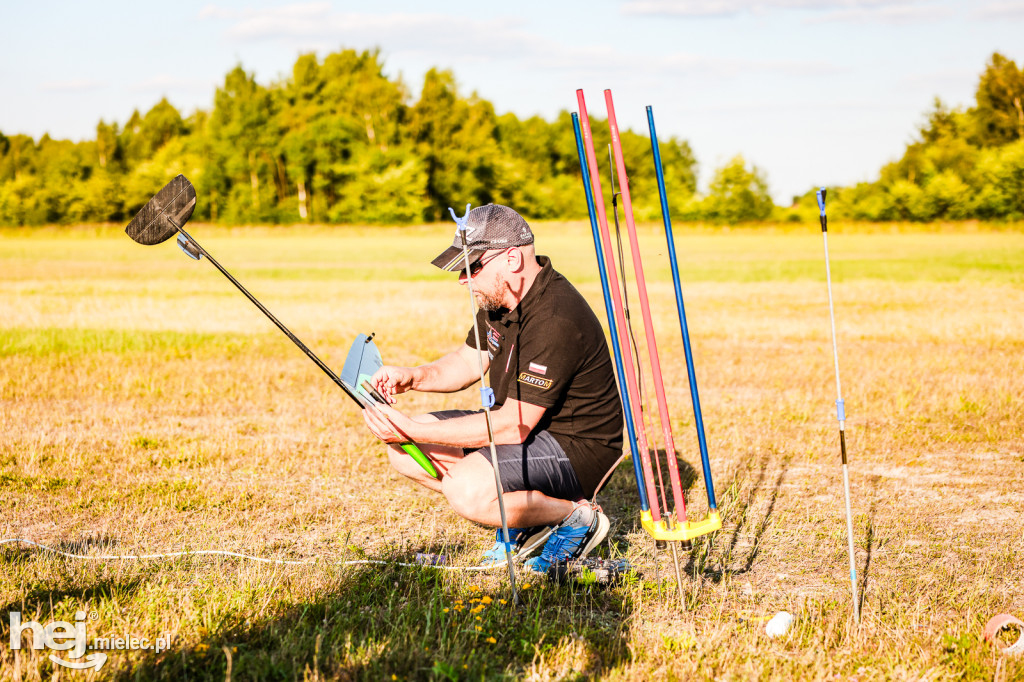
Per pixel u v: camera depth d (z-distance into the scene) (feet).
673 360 31.12
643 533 14.34
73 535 13.82
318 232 188.44
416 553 13.17
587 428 12.12
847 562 13.03
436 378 13.71
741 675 9.51
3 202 223.51
